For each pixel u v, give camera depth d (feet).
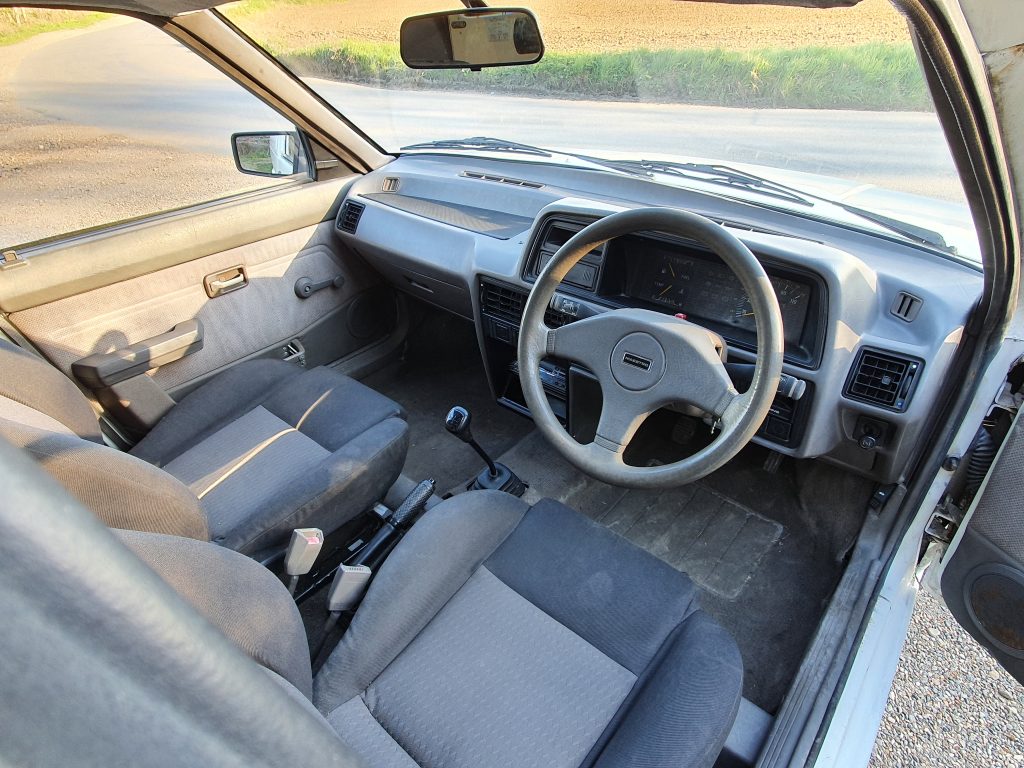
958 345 4.61
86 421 5.14
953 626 5.56
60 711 0.94
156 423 6.33
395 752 3.35
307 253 7.64
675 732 3.10
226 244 6.77
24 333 5.57
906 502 5.54
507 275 6.15
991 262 3.94
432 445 7.80
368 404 5.86
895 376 4.66
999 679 5.18
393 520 5.01
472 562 4.22
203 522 4.11
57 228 5.93
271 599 3.02
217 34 6.16
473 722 3.41
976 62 2.54
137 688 0.97
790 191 5.60
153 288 6.30
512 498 4.67
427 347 9.32
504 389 7.69
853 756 3.99
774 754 4.06
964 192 3.47
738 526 6.55
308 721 1.25
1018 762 4.68
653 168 6.42
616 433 4.16
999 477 4.07
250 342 7.30
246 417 6.02
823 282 4.53
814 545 6.28
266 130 7.14
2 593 0.83
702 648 3.53
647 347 4.02
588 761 3.24
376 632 3.73
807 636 5.57
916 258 5.12
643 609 3.89
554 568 4.15
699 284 5.26
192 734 1.05
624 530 6.60
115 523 3.65
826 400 4.84
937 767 4.67
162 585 1.00
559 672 3.62
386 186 7.93
